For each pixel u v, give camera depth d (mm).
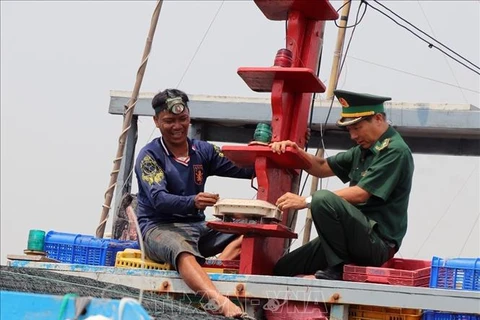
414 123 9422
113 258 6875
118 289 4988
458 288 5734
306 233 9391
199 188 6727
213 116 9914
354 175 6453
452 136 9820
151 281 6125
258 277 5824
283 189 6707
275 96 6457
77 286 4598
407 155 6195
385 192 6090
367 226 6023
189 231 6367
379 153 6211
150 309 4445
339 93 6324
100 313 2836
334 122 9492
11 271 4703
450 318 5531
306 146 7070
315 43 7027
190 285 6000
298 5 6797
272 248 6598
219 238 6648
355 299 5598
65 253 6949
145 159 6566
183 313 4586
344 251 6062
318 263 6445
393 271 5762
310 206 6023
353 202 6109
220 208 6156
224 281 5910
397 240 6238
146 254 6371
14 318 2898
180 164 6645
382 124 6309
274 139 6484
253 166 6715
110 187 9547
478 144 9898
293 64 6766
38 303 2898
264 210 6078
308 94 7000
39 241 6898
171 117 6547
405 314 5594
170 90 6609
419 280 5797
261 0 6844
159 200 6336
